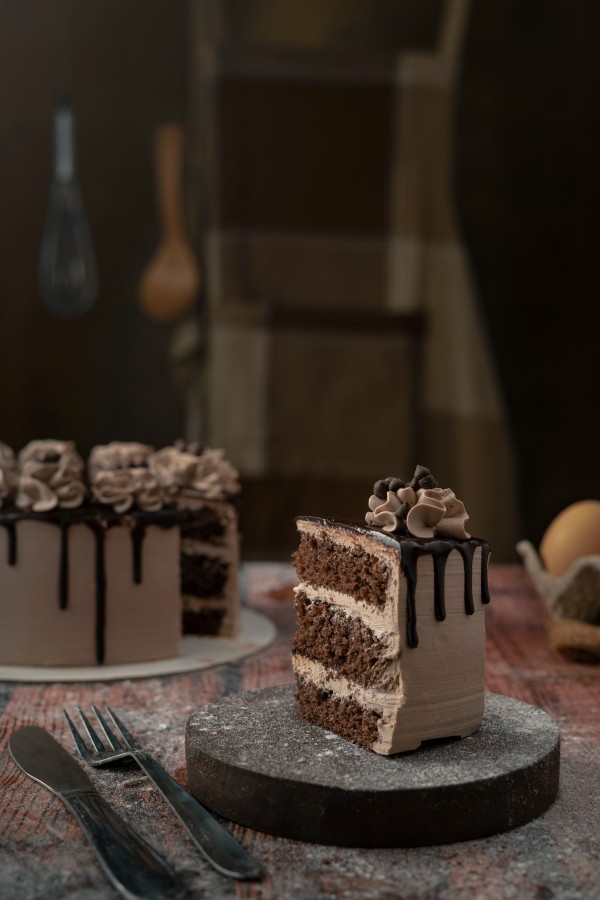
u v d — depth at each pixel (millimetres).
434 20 2328
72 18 2260
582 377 2424
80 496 1369
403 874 1018
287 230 2357
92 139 2291
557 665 1333
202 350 2359
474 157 2369
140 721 1206
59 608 1345
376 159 2357
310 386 2393
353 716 1113
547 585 1364
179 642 1382
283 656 1370
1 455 1432
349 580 1137
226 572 1451
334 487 2412
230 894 997
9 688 1288
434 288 2398
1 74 2246
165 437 2369
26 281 2297
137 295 2326
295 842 1047
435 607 1112
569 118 2363
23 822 1064
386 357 2398
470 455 2426
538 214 2389
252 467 2393
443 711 1109
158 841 1042
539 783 1075
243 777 1062
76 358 2328
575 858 1033
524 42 2340
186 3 2277
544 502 2447
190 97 2311
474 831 1051
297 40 2320
